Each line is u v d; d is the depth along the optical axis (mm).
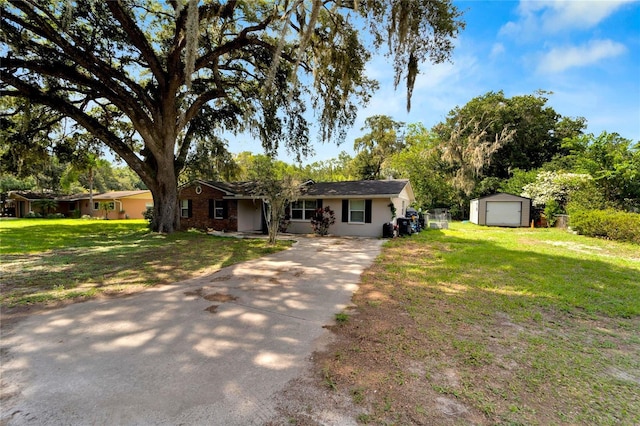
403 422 2064
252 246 10312
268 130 14570
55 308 4219
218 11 9578
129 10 10523
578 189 16391
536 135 26875
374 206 13930
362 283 5742
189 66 7695
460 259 8055
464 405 2260
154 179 13828
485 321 3932
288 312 4203
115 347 3121
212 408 2189
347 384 2512
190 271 6531
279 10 10500
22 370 2660
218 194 16516
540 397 2379
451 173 28156
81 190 40625
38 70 10398
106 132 12883
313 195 14367
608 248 10047
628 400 2355
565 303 4656
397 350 3125
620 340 3439
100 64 10859
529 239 12531
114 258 7824
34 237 12297
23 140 13438
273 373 2672
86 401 2246
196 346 3174
